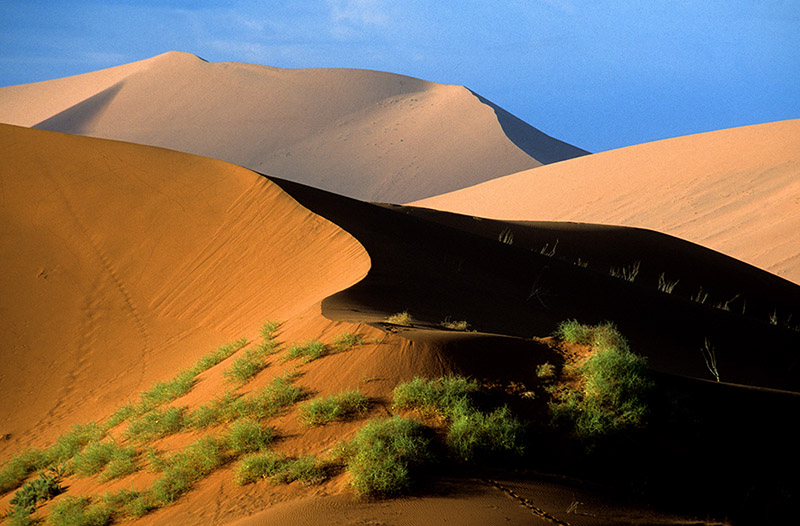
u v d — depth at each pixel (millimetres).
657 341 18109
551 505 6234
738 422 7887
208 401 9820
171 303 17781
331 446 7359
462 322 11984
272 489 6879
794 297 29266
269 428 7973
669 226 45938
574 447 7266
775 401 8469
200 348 15172
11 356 15961
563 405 7688
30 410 14086
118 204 21438
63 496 9125
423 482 6613
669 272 29484
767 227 41438
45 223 20891
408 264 16625
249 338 13578
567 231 31891
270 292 16609
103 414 13086
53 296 18156
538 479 6828
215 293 17656
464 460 6945
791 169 48438
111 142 25109
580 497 6508
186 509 7035
